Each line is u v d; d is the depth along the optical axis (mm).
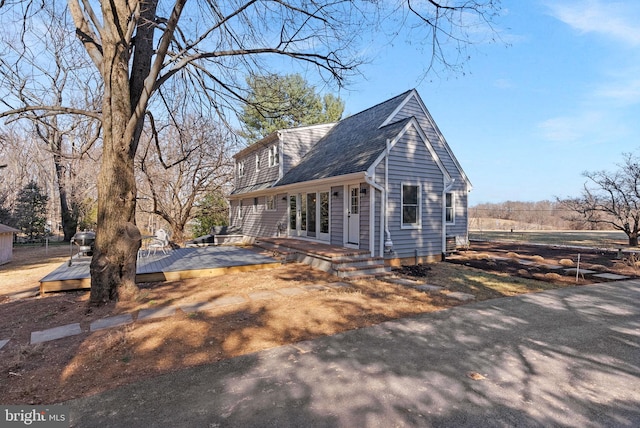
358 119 14438
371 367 3447
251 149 18297
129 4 5875
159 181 19438
